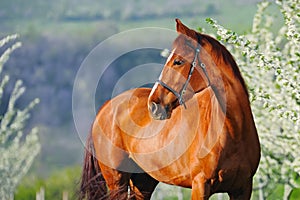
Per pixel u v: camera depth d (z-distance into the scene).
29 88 62.66
